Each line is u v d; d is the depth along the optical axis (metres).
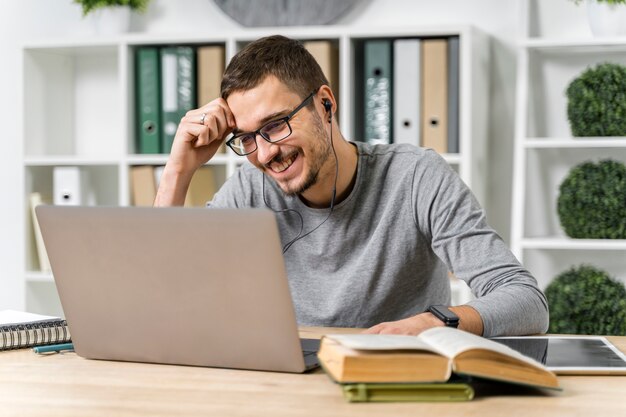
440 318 1.37
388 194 1.83
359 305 1.84
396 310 1.86
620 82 2.79
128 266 1.27
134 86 3.24
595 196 2.79
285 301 1.18
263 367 1.24
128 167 3.22
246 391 1.13
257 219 1.15
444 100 2.90
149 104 3.20
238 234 1.17
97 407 1.06
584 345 1.39
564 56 3.05
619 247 2.75
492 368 1.08
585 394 1.11
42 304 3.45
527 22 2.91
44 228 1.33
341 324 1.85
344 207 1.83
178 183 1.93
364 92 3.14
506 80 3.12
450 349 1.08
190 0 3.41
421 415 1.00
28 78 3.36
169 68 3.16
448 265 1.73
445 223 1.73
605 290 2.78
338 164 1.79
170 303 1.26
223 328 1.24
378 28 2.94
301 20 3.24
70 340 1.52
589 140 2.80
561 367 1.23
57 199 3.34
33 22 3.62
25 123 3.36
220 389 1.14
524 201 2.96
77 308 1.34
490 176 3.15
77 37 3.55
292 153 1.67
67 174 3.33
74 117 3.60
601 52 3.02
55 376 1.24
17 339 1.46
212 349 1.26
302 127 1.66
